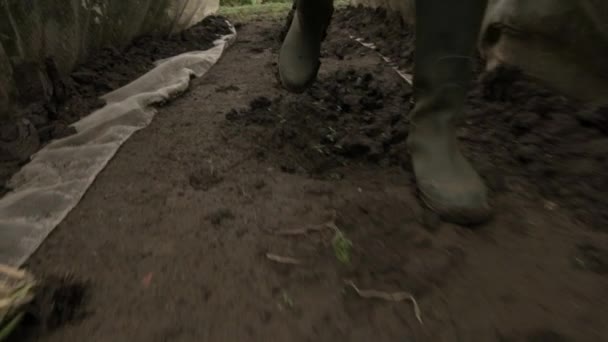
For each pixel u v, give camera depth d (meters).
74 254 1.38
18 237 1.44
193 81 2.96
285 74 2.12
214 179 1.74
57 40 2.52
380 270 1.26
